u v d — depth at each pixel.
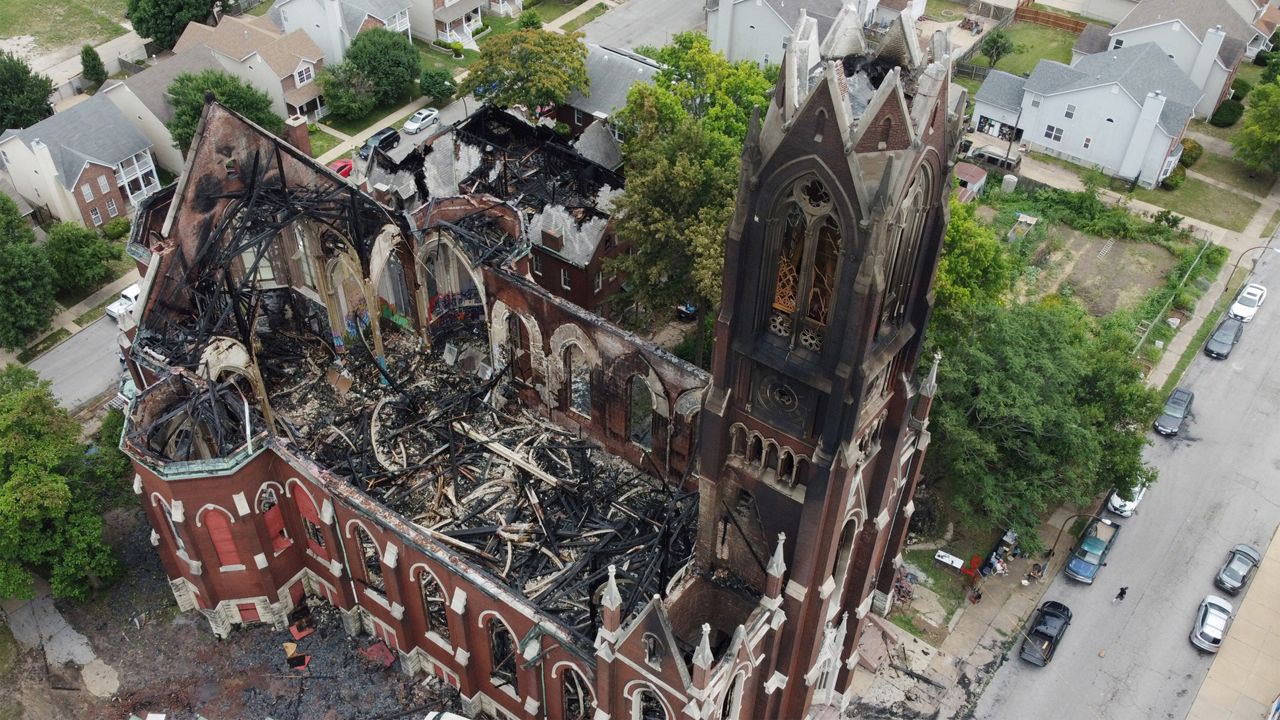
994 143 105.00
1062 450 62.25
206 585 56.56
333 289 63.03
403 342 65.19
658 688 41.41
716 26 108.50
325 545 56.03
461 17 117.88
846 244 33.88
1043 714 57.72
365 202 59.12
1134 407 65.94
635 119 81.56
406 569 51.66
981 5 127.50
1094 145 100.50
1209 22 106.31
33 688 57.31
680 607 45.69
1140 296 88.25
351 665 58.03
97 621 60.59
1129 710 58.06
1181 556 66.69
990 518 62.84
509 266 58.84
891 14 114.75
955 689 58.69
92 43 119.00
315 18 106.69
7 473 57.34
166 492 52.09
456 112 107.56
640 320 82.38
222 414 54.25
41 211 90.38
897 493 49.31
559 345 57.50
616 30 122.44
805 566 42.00
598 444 59.31
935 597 63.53
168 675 57.72
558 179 82.56
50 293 79.19
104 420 67.75
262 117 95.88
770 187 34.53
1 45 117.88
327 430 57.91
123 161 90.69
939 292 65.44
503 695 53.38
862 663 59.31
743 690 44.34
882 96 31.17
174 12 113.44
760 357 38.12
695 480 54.78
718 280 63.72
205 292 58.59
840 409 37.09
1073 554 65.38
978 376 62.00
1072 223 95.81
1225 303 88.00
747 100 82.25
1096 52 111.75
